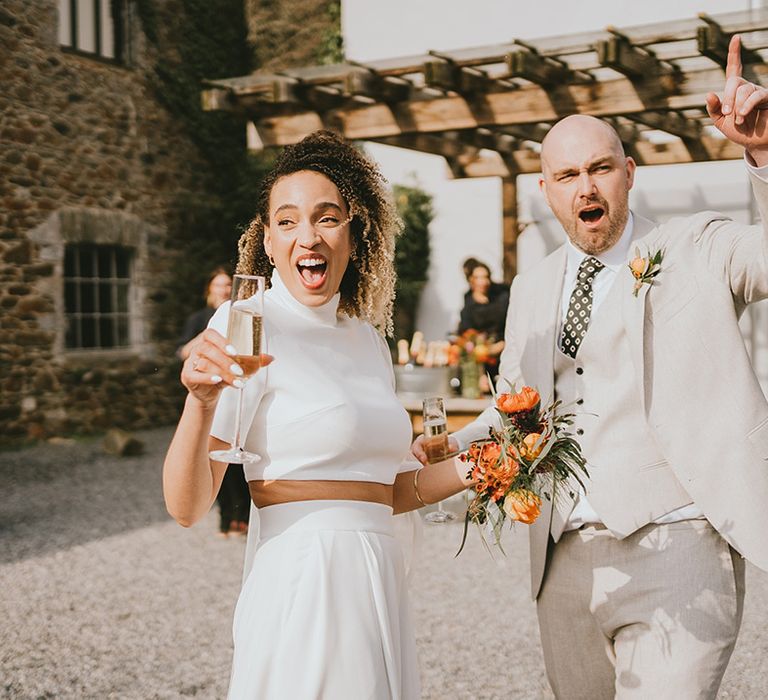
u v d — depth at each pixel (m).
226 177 13.54
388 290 2.27
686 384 2.31
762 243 2.19
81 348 11.78
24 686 4.02
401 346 7.05
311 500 1.97
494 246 10.97
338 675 1.86
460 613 4.88
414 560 2.37
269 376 1.97
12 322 10.85
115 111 12.07
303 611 1.87
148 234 12.45
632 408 2.41
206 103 8.11
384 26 11.13
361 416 2.00
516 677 4.04
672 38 6.34
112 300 12.18
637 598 2.35
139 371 12.32
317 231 2.03
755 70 6.51
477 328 8.09
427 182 11.32
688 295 2.35
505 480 2.11
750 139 1.95
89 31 11.99
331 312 2.11
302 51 14.52
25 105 10.98
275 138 8.31
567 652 2.54
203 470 1.81
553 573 2.53
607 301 2.47
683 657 2.25
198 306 13.11
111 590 5.43
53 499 8.15
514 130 9.09
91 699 3.87
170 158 12.80
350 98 8.05
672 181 9.69
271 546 1.96
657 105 6.95
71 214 11.45
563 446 2.15
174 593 5.34
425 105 7.79
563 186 2.51
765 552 2.20
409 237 11.16
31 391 11.04
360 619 1.90
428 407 2.35
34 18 11.09
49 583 5.60
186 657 4.34
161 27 12.66
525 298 2.71
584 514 2.46
